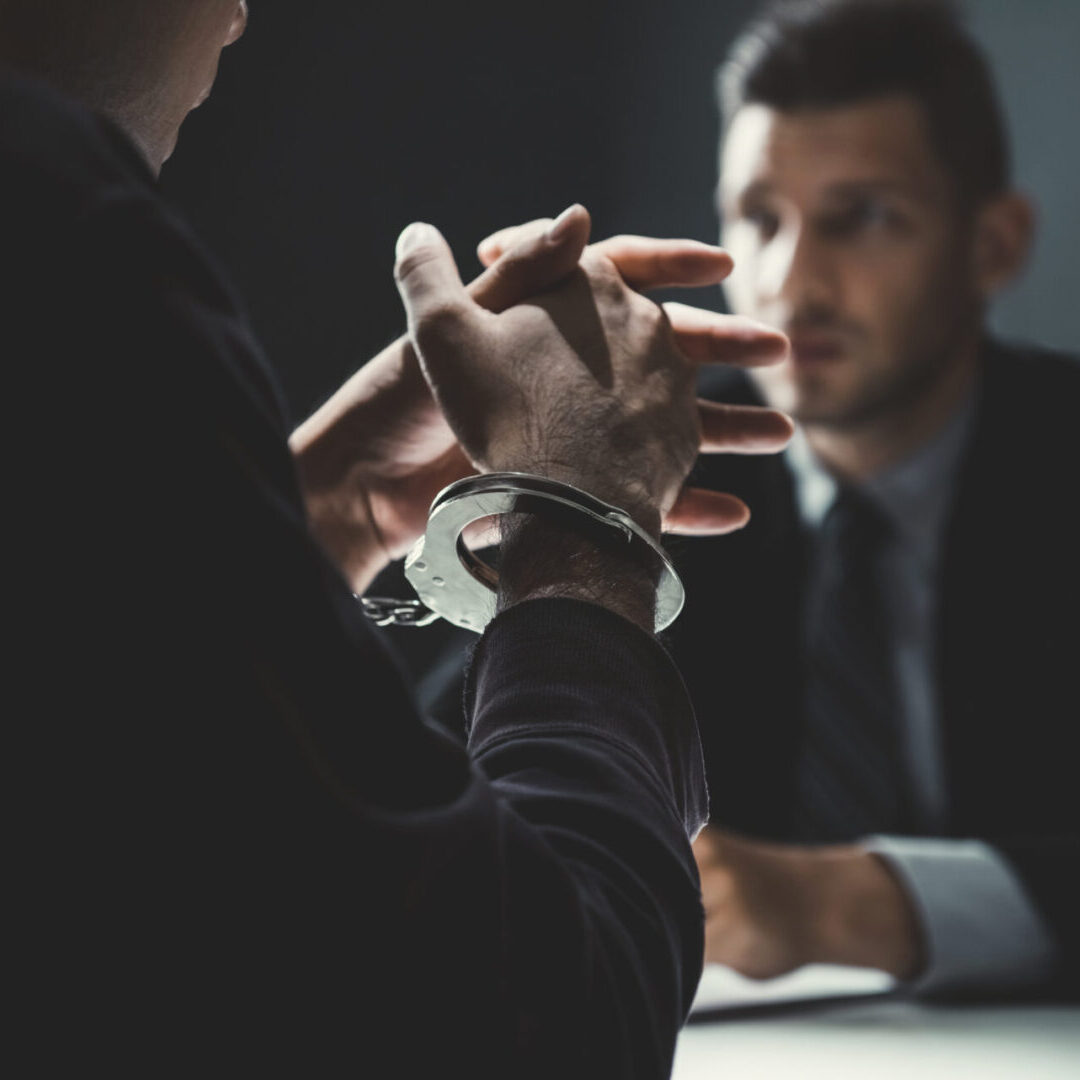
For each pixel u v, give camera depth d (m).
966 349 1.78
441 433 0.78
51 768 0.36
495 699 0.49
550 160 3.51
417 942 0.39
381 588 0.98
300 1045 0.38
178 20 0.49
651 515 0.57
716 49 3.49
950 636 1.70
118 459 0.37
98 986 0.36
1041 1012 1.15
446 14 3.45
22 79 0.40
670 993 0.45
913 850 1.29
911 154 1.74
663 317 0.63
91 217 0.38
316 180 3.44
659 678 0.51
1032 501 1.71
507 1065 0.40
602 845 0.45
